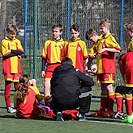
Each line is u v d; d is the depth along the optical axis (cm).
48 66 1706
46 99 1658
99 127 1370
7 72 1748
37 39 2242
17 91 1530
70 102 1458
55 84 1475
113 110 1780
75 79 1470
